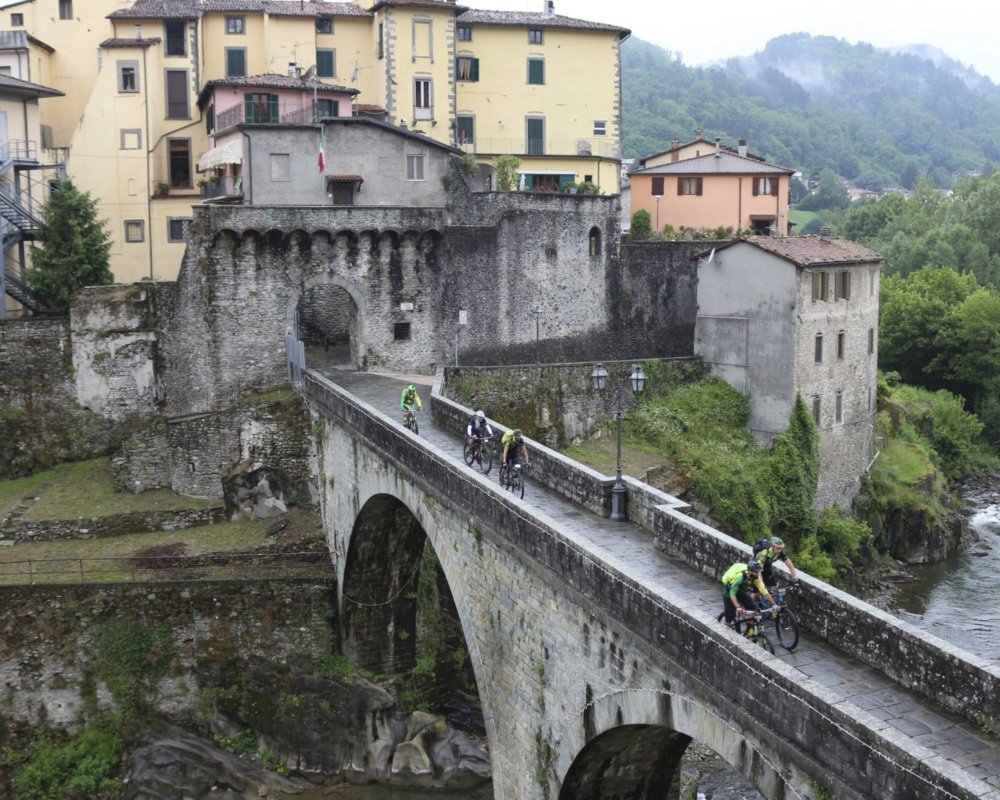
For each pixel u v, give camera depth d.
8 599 42.03
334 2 75.50
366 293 56.78
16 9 71.38
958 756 16.89
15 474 53.19
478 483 28.58
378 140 58.47
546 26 75.38
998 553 63.00
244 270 54.16
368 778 41.72
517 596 26.78
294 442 49.72
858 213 139.50
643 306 65.12
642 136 197.00
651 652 21.02
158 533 48.44
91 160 67.25
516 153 75.31
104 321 54.06
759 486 56.31
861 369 62.72
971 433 79.12
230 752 42.03
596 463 55.00
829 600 20.84
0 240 55.50
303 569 45.12
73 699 42.06
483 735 43.38
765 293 58.91
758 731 18.09
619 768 25.02
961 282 89.25
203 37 71.00
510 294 60.19
